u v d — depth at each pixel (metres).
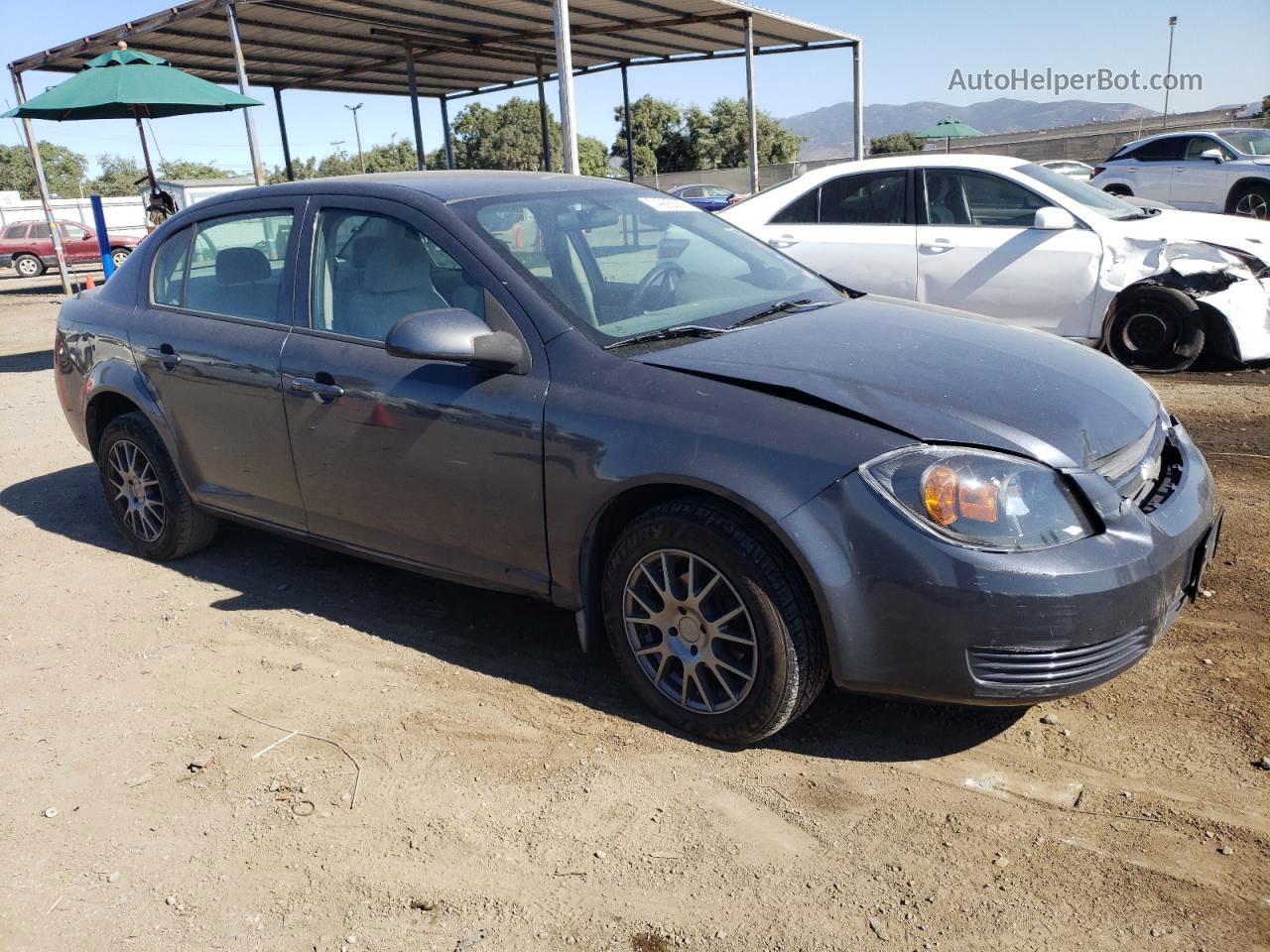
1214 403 6.50
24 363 11.76
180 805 2.84
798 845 2.54
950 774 2.80
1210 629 3.51
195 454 4.33
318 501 3.86
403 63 19.59
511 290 3.29
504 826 2.67
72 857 2.64
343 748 3.09
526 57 19.97
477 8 15.02
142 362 4.44
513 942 2.27
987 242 7.41
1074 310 7.26
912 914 2.28
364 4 14.06
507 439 3.19
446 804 2.78
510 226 3.54
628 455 2.92
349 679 3.53
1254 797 2.61
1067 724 3.01
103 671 3.69
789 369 2.95
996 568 2.50
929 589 2.55
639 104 56.53
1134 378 3.36
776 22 17.42
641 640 3.11
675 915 2.32
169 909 2.43
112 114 12.09
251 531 5.17
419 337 3.03
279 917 2.38
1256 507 4.63
